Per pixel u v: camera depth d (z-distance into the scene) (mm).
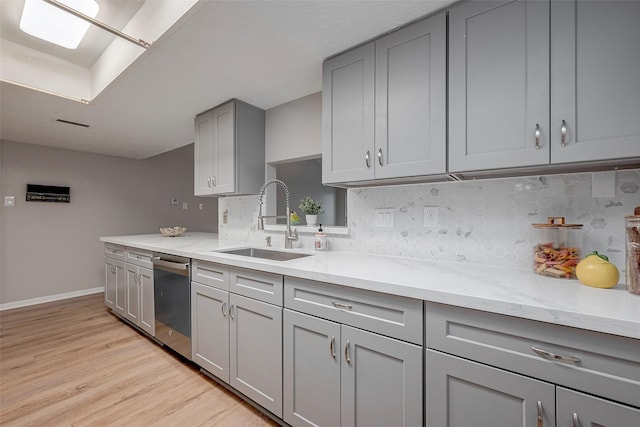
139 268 2689
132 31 1764
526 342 861
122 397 1786
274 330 1523
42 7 1576
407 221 1731
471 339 953
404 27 1441
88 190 4215
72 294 4051
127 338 2654
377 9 1327
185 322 2141
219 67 1857
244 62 1798
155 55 1712
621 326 715
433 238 1635
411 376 1065
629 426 723
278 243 2490
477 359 938
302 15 1370
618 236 1162
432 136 1326
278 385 1505
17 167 3646
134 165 4703
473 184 1512
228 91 2223
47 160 3857
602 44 973
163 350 2420
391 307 1118
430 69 1337
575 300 874
